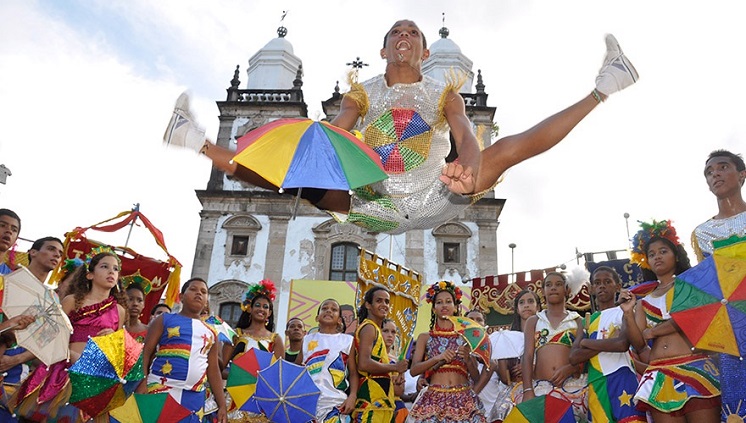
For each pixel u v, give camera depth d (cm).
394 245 2155
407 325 1087
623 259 1206
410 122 317
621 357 489
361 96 323
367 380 588
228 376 632
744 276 382
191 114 291
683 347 414
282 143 275
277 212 2238
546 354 533
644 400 410
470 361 573
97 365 434
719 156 467
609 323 508
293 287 1825
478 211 2200
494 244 2145
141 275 990
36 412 469
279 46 2741
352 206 319
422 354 588
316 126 282
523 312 649
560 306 554
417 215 314
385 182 312
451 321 587
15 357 468
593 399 487
